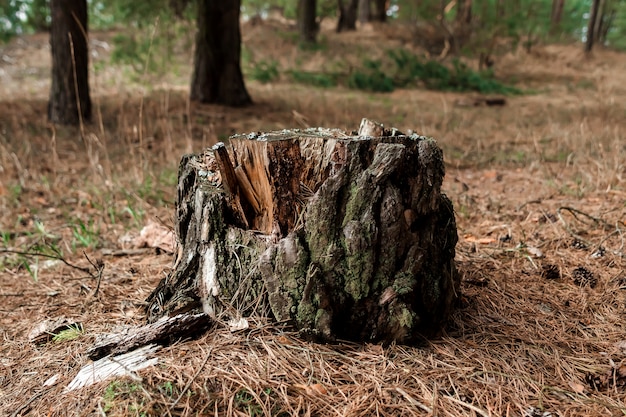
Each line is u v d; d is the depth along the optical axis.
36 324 2.56
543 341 2.28
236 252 2.18
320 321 2.04
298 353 2.01
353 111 9.52
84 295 2.86
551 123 8.23
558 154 6.24
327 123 8.05
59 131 7.27
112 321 2.49
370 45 19.08
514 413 1.78
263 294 2.14
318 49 17.91
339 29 22.77
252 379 1.84
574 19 27.42
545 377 2.01
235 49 9.74
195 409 1.71
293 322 2.09
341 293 2.07
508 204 4.47
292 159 2.13
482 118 9.38
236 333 2.10
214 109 9.27
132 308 2.62
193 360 1.95
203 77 9.69
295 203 2.15
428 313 2.20
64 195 4.88
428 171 2.08
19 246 3.76
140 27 9.38
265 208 2.21
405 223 2.07
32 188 5.02
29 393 1.98
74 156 6.20
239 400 1.75
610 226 3.66
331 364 1.97
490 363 2.07
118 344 2.06
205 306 2.26
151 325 2.12
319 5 23.92
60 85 7.57
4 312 2.73
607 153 5.69
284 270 2.05
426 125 8.29
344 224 2.04
